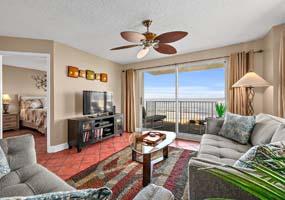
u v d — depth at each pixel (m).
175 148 3.39
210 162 0.96
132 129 4.97
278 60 2.61
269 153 0.91
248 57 3.28
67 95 3.50
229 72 3.50
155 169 2.40
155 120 5.35
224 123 2.55
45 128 4.53
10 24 2.54
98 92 4.02
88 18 2.36
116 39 3.17
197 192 0.93
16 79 5.79
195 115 5.12
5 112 5.41
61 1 1.95
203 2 1.99
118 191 1.87
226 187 0.83
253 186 0.55
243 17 2.36
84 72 3.90
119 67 5.16
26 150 1.59
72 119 3.39
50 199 0.47
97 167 2.49
